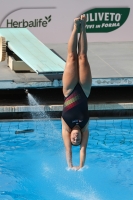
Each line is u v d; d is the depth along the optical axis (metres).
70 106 9.08
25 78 12.42
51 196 9.47
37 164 10.77
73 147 11.67
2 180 10.12
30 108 12.10
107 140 11.84
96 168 10.67
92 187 9.85
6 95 13.30
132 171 10.56
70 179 10.27
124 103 12.31
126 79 12.45
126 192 9.70
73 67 9.16
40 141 11.77
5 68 13.74
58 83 12.26
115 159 11.06
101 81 12.38
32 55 12.87
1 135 11.95
